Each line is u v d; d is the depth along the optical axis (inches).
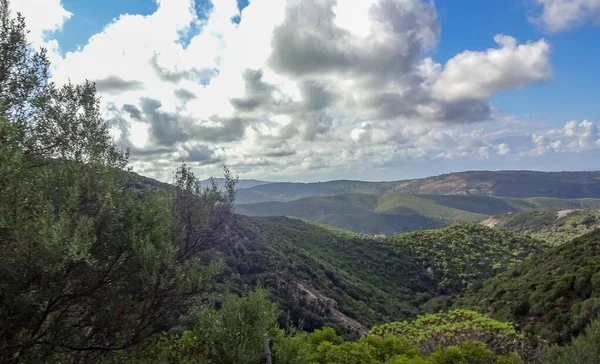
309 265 2223.2
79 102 266.7
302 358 326.6
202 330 305.7
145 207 231.5
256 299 323.9
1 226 172.7
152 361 252.2
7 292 179.9
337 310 1777.8
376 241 3607.3
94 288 209.3
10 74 238.2
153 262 211.9
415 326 642.8
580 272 1068.5
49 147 242.8
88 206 221.5
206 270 261.1
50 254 175.3
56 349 209.6
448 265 2950.3
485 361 490.3
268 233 2704.2
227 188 323.3
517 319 1107.9
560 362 430.6
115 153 262.1
